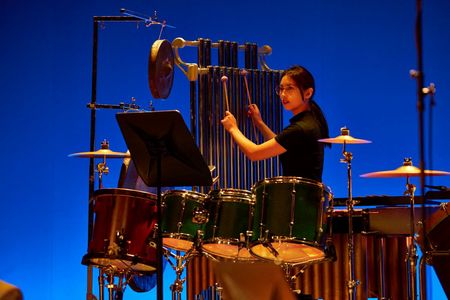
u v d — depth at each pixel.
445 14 10.50
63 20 11.30
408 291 7.98
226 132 8.93
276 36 10.95
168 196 7.42
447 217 7.51
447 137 10.49
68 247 11.24
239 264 4.14
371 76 10.75
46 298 11.16
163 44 7.80
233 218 7.13
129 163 8.48
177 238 7.26
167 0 11.13
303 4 10.90
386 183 10.73
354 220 7.97
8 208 11.22
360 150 10.77
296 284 8.06
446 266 7.55
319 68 10.87
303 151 7.22
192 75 8.78
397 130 10.67
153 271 7.91
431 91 4.76
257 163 8.98
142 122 6.33
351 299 7.75
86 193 11.27
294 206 6.79
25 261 11.20
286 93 7.46
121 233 7.49
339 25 10.82
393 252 8.02
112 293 8.19
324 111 10.84
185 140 6.32
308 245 6.74
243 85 9.05
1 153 11.27
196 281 8.31
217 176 8.29
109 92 11.25
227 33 11.03
